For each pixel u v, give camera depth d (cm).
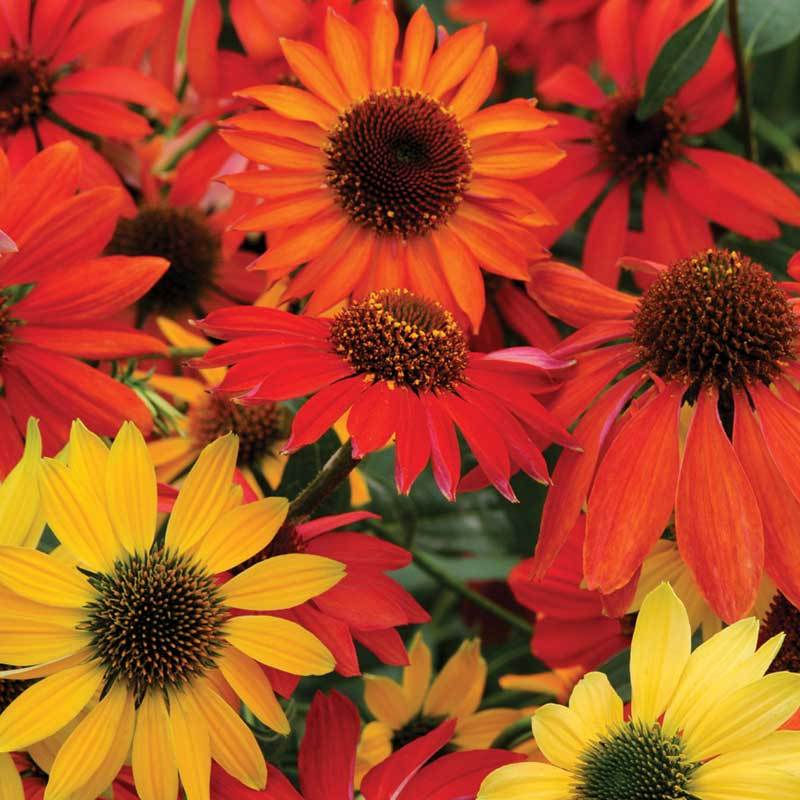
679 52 74
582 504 67
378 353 66
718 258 68
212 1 78
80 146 75
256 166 77
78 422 63
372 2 75
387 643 67
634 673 63
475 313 70
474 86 72
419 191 71
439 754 73
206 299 81
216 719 63
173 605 63
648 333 68
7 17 76
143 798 62
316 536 68
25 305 68
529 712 73
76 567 64
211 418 77
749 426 67
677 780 62
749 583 64
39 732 62
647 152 78
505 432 66
